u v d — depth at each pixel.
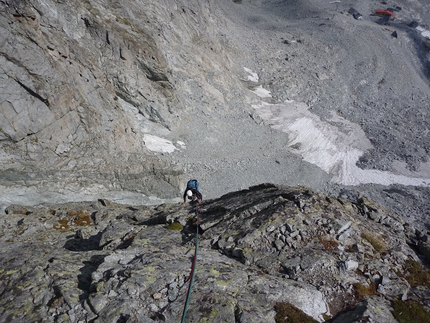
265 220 11.16
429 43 133.00
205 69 67.25
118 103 42.88
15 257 10.40
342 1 163.12
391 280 9.56
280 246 10.34
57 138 30.28
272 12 150.62
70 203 22.28
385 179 59.84
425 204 53.78
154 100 50.56
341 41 118.19
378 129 76.06
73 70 34.91
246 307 8.09
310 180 55.06
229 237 11.00
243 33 110.69
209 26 81.19
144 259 9.42
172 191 35.88
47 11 33.97
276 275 9.60
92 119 34.38
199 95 61.22
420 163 65.31
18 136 27.30
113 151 35.03
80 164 31.17
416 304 8.86
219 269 9.27
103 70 45.66
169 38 64.25
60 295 8.50
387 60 113.12
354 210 12.59
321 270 9.59
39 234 17.14
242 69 84.81
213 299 8.13
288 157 59.38
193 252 10.29
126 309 7.80
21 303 8.43
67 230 18.03
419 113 88.75
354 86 97.25
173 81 53.03
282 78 87.62
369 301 8.70
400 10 162.25
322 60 105.69
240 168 51.81
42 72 29.22
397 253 10.61
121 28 48.03
